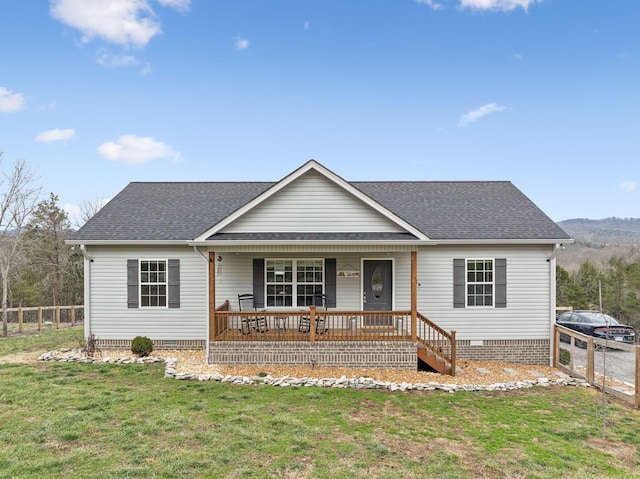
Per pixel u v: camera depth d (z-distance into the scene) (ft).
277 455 18.81
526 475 17.87
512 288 42.78
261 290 43.50
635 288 93.40
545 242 41.52
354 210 39.27
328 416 24.66
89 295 43.37
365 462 18.47
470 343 42.78
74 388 29.07
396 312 36.86
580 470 18.54
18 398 26.53
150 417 23.39
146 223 45.29
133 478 16.28
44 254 99.76
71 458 17.88
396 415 25.45
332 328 40.27
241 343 36.78
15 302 99.60
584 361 44.75
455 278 42.68
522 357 42.73
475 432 22.94
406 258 43.16
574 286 97.35
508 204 48.52
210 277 37.24
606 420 25.63
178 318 43.73
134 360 38.24
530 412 26.81
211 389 29.73
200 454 18.53
